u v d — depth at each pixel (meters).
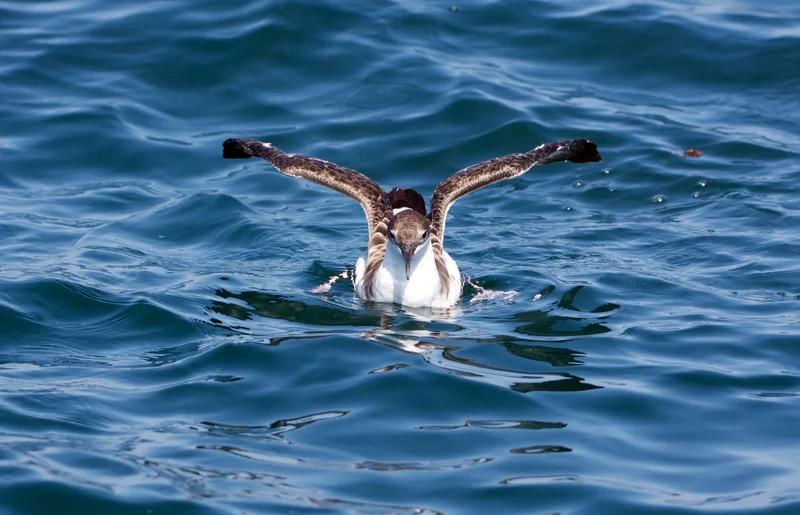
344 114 21.20
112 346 13.48
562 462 10.78
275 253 17.02
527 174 20.22
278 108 21.36
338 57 22.67
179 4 24.03
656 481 10.47
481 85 21.84
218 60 22.45
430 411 11.82
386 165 19.92
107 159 19.81
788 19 24.02
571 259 16.69
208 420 11.60
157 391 12.23
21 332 13.66
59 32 23.17
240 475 10.43
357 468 10.62
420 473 10.55
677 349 13.44
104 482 10.24
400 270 15.23
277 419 11.65
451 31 23.70
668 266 16.31
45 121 20.48
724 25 23.73
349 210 18.91
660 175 19.47
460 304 15.40
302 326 14.26
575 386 12.43
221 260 16.70
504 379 12.57
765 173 19.38
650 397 12.13
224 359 13.02
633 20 23.78
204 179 19.53
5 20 23.61
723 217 17.95
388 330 14.17
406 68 22.41
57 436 11.09
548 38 23.56
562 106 21.44
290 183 19.73
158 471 10.46
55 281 14.88
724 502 10.05
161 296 14.80
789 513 9.81
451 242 17.59
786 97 21.78
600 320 14.43
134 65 22.30
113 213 18.17
